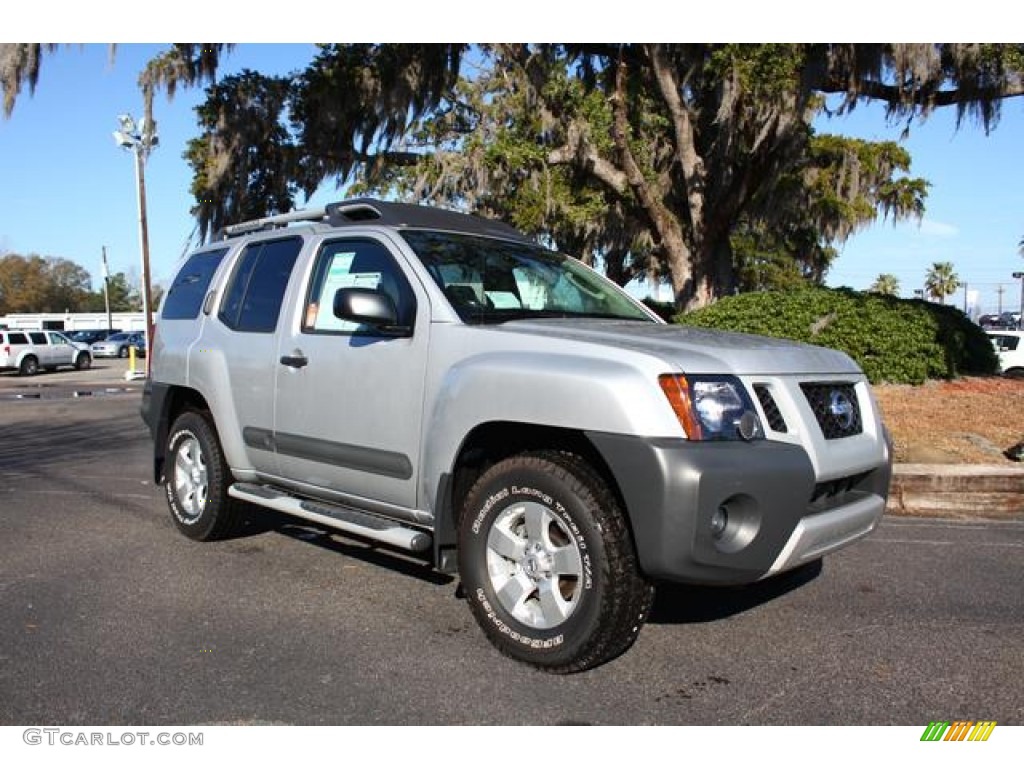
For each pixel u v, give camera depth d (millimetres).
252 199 20016
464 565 3740
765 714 3180
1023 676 3514
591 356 3416
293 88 19391
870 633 3980
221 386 5176
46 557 5262
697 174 16172
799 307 11977
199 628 4012
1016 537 5766
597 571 3281
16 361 31484
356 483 4363
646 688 3381
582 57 16844
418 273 4137
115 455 10125
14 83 15109
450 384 3768
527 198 16797
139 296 128375
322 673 3502
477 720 3111
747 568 3225
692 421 3189
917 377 11492
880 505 3906
